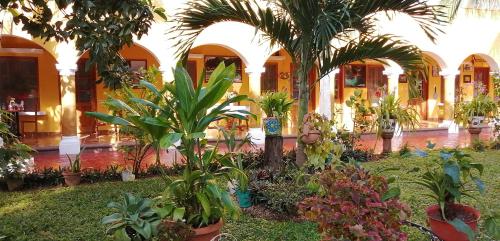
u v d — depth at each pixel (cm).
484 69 1739
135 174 712
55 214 500
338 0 536
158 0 1034
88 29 393
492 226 377
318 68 604
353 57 593
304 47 582
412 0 556
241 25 1141
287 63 1451
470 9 1388
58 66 977
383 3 552
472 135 1039
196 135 328
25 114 1148
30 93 1234
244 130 1284
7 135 716
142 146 708
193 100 338
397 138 1266
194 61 1334
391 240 277
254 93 1162
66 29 397
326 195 310
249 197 517
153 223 331
